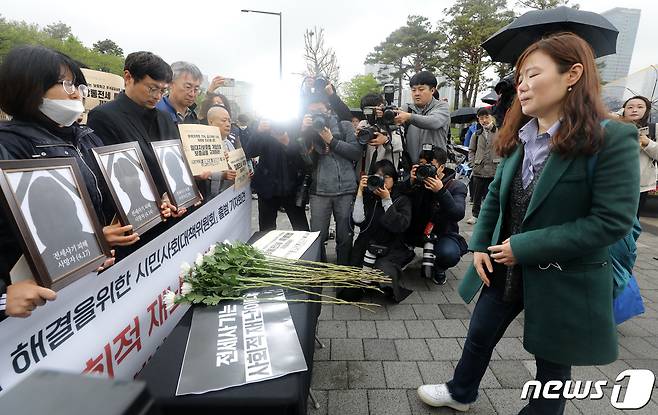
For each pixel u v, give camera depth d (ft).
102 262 4.35
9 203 3.41
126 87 7.52
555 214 4.63
